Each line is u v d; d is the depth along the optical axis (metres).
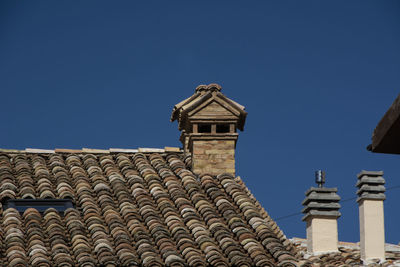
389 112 15.30
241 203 28.06
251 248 24.94
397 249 40.69
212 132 31.20
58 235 24.83
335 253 39.75
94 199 28.34
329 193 41.09
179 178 30.17
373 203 39.88
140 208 27.48
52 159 31.64
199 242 25.12
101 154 32.44
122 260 23.52
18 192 28.50
